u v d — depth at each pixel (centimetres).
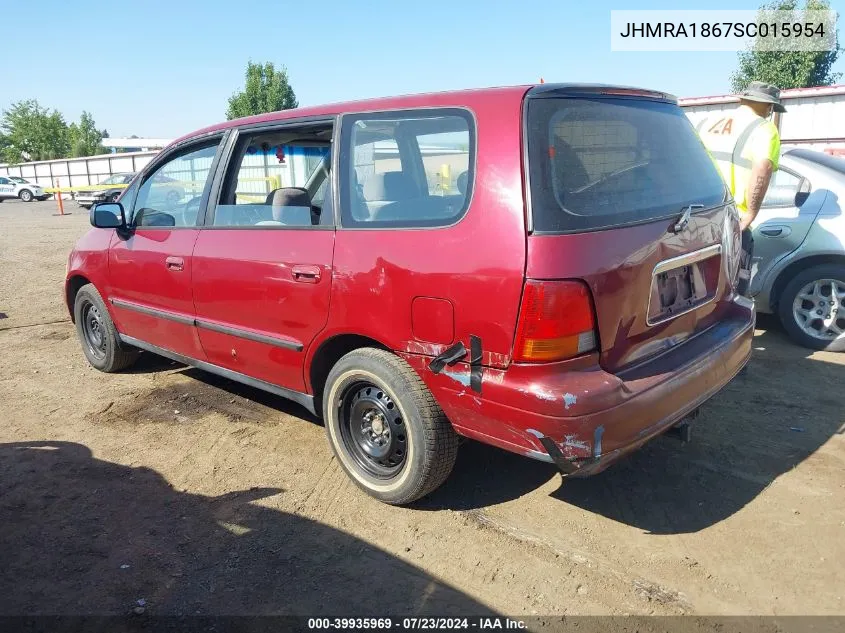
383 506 330
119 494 347
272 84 4347
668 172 311
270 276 350
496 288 259
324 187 369
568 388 251
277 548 298
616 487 340
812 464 354
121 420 443
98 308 511
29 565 288
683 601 258
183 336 429
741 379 471
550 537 301
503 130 271
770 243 540
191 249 404
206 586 273
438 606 260
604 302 258
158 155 455
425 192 294
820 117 1215
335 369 331
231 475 365
